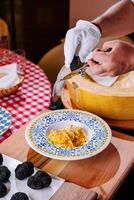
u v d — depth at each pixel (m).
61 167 0.83
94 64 1.06
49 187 0.74
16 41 3.06
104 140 0.88
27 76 1.37
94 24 1.07
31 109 1.13
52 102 1.16
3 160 0.82
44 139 0.89
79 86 1.05
